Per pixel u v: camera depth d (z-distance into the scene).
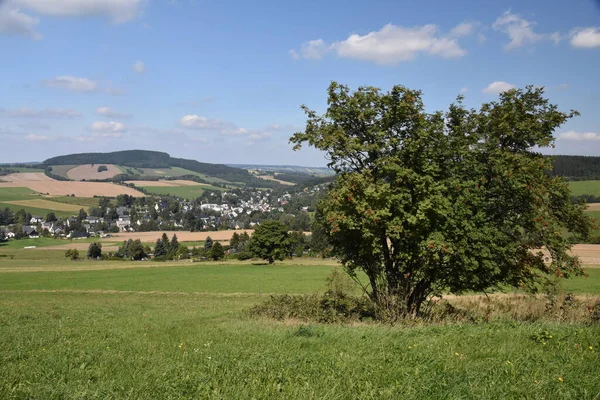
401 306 16.23
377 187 15.70
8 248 143.12
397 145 17.12
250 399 5.80
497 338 9.02
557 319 13.19
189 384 6.54
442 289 17.58
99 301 40.19
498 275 16.94
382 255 17.72
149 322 19.16
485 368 6.61
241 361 7.87
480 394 5.57
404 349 8.35
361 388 5.97
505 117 17.23
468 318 15.00
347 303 18.89
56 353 9.79
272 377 6.65
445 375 6.30
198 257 118.75
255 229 93.75
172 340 12.01
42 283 65.44
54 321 19.81
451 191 16.53
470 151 17.08
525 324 11.24
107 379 7.19
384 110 17.58
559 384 5.76
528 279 17.34
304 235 117.56
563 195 17.19
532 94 18.38
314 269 80.38
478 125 18.17
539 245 17.09
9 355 9.49
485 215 16.30
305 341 10.12
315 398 5.65
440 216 15.60
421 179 15.59
